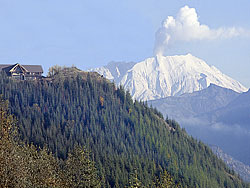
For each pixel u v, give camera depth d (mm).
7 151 61969
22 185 60656
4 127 63531
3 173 58219
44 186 70688
